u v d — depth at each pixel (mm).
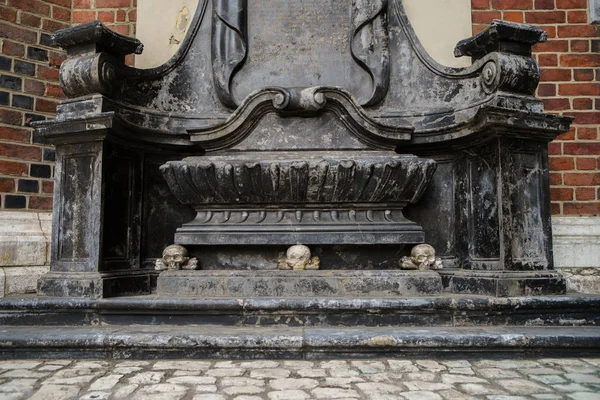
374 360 2830
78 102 3531
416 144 4008
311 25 4227
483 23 4684
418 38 4340
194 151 4148
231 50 4129
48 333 2971
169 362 2797
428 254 3635
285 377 2494
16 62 4266
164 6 4621
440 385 2365
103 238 3529
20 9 4332
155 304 3201
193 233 3742
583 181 4500
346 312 3184
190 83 4164
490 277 3443
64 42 3615
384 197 3773
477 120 3547
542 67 4609
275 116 3885
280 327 3152
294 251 3586
